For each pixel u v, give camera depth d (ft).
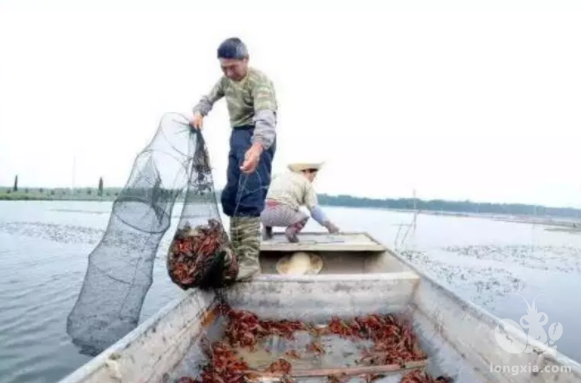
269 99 13.15
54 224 98.68
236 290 13.44
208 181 12.83
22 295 35.32
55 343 25.38
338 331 12.76
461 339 10.42
